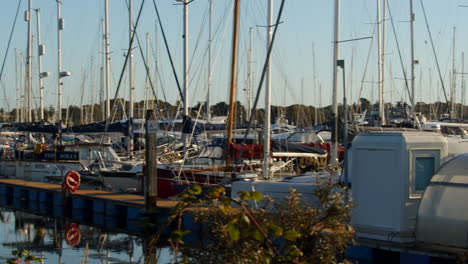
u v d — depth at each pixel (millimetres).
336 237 5141
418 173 9055
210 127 20688
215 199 5059
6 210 20359
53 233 15422
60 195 19906
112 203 17000
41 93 35156
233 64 17344
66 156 24141
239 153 16734
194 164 19656
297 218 5062
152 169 14664
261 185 12352
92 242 14008
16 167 26156
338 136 14664
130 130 23609
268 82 16484
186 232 4723
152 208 14578
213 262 4867
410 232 8930
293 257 4699
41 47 35031
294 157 18844
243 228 4629
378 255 9211
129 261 11844
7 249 13180
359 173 9352
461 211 8328
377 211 9125
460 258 7660
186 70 21125
